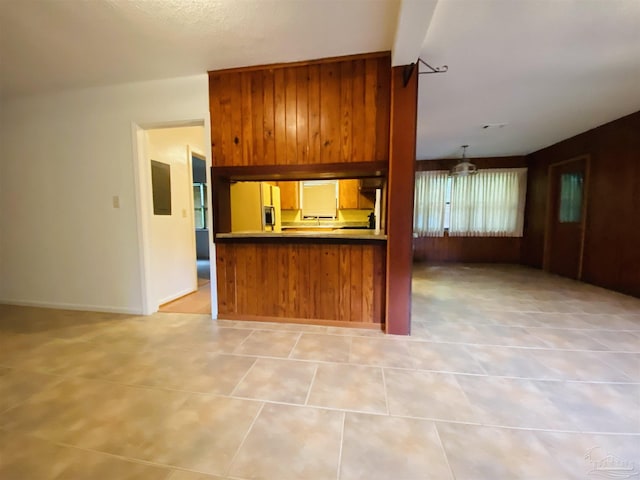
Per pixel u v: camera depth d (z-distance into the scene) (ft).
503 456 4.17
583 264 15.25
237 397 5.54
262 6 6.07
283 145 8.84
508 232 20.94
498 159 20.76
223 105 9.07
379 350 7.44
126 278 10.31
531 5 5.89
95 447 4.34
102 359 7.00
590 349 7.49
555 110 12.07
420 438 4.51
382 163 8.34
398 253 8.22
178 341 8.01
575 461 4.08
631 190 12.51
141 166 9.88
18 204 10.89
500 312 10.40
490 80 9.37
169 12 6.25
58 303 10.96
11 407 5.25
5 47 7.52
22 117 10.50
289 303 9.39
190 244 13.23
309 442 4.44
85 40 7.25
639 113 12.12
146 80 9.41
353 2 5.95
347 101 8.40
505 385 5.92
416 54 6.98
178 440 4.48
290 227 19.40
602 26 6.57
